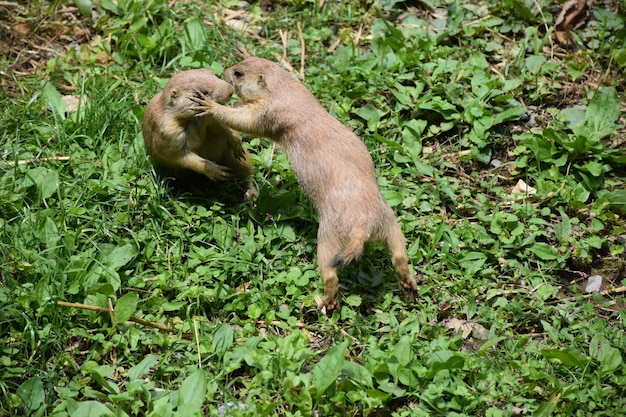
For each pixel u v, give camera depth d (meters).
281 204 2.20
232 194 2.24
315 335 2.06
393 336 2.05
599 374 2.00
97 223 2.15
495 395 1.98
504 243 2.18
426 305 2.10
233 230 2.16
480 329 2.08
